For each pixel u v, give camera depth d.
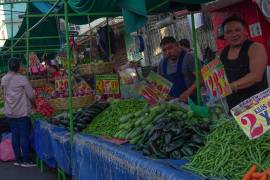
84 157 4.88
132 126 4.38
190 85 5.64
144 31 12.50
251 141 2.75
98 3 5.43
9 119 7.90
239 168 2.66
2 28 23.23
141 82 4.96
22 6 18.95
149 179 3.16
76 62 6.63
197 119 3.89
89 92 6.08
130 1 3.91
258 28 6.95
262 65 4.32
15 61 7.75
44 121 7.05
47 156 6.84
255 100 2.65
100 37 7.22
